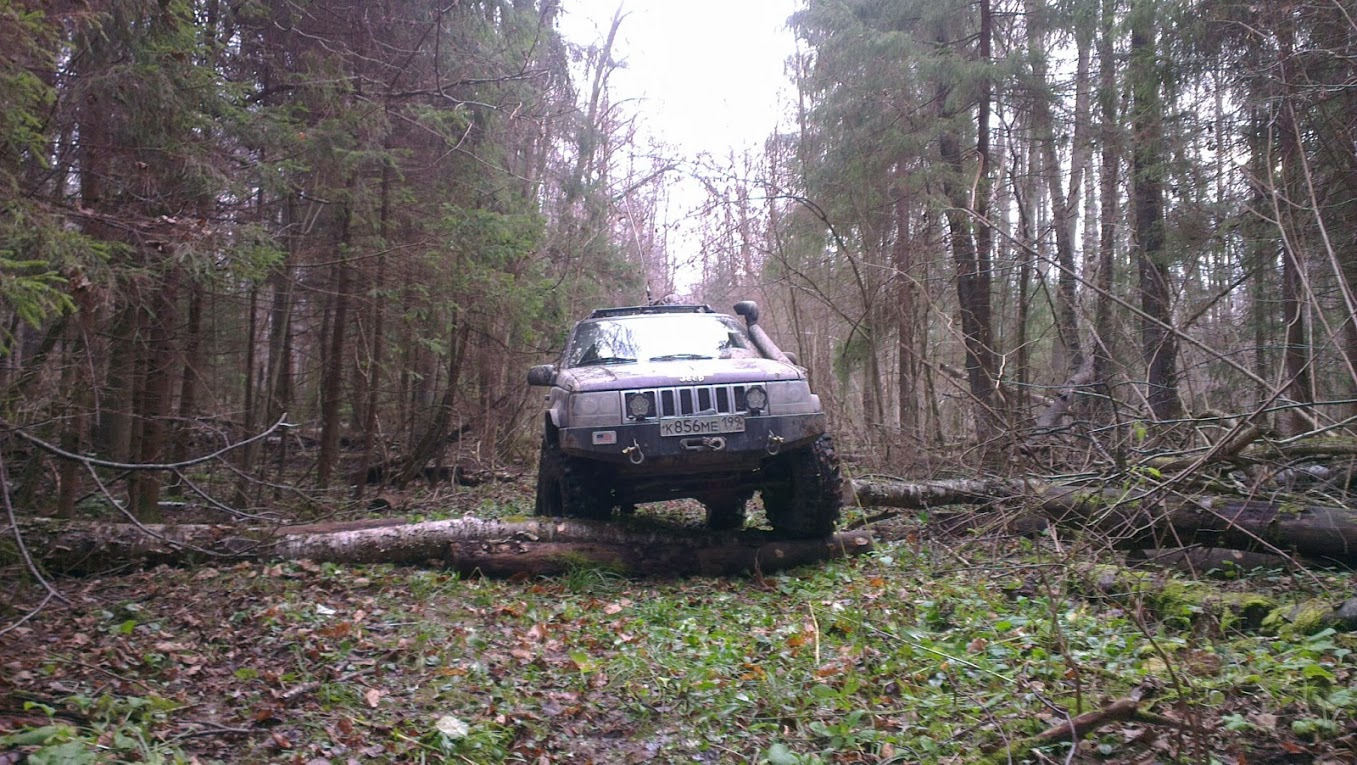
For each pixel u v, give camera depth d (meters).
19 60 5.12
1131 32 12.01
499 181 12.19
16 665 4.73
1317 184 10.10
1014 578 6.58
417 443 13.92
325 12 10.37
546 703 4.73
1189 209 11.95
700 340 8.52
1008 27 14.51
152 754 3.75
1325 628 4.91
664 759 4.16
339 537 7.40
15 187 5.48
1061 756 3.80
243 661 5.18
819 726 4.26
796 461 7.64
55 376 7.63
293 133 8.65
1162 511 6.66
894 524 8.95
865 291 14.30
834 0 14.31
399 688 4.86
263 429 11.90
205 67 7.67
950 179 13.74
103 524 7.08
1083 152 15.65
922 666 4.96
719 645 5.50
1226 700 4.10
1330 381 11.53
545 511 8.53
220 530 7.28
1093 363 11.01
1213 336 11.22
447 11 10.32
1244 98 10.62
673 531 7.99
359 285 11.16
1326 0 9.15
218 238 7.57
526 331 13.20
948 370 10.47
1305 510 6.40
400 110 10.72
